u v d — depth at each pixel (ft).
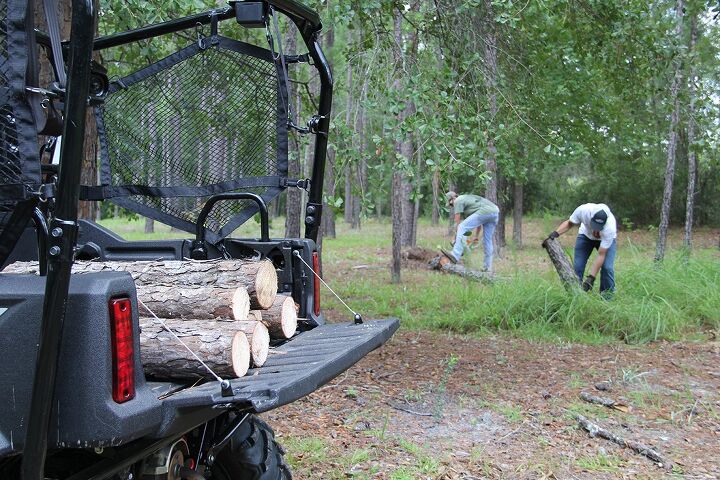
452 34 24.25
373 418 17.37
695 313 29.19
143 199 12.71
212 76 12.37
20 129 7.12
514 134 25.59
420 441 15.87
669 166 40.50
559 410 18.28
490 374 21.57
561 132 30.32
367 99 21.30
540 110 28.09
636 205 87.76
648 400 19.30
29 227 10.73
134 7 17.60
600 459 14.99
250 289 10.21
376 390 19.69
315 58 12.92
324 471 14.05
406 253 54.08
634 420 17.67
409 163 21.67
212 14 12.39
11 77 7.08
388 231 92.32
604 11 24.86
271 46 11.77
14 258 10.78
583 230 30.63
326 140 13.17
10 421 6.95
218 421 9.55
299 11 12.01
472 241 46.78
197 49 12.42
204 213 12.16
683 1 32.35
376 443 15.64
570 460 14.96
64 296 6.70
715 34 39.06
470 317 28.25
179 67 12.48
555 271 32.99
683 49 26.16
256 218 14.55
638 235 79.46
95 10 6.72
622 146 37.60
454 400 18.95
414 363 22.75
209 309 9.83
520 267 46.19
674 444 16.12
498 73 25.68
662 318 27.09
